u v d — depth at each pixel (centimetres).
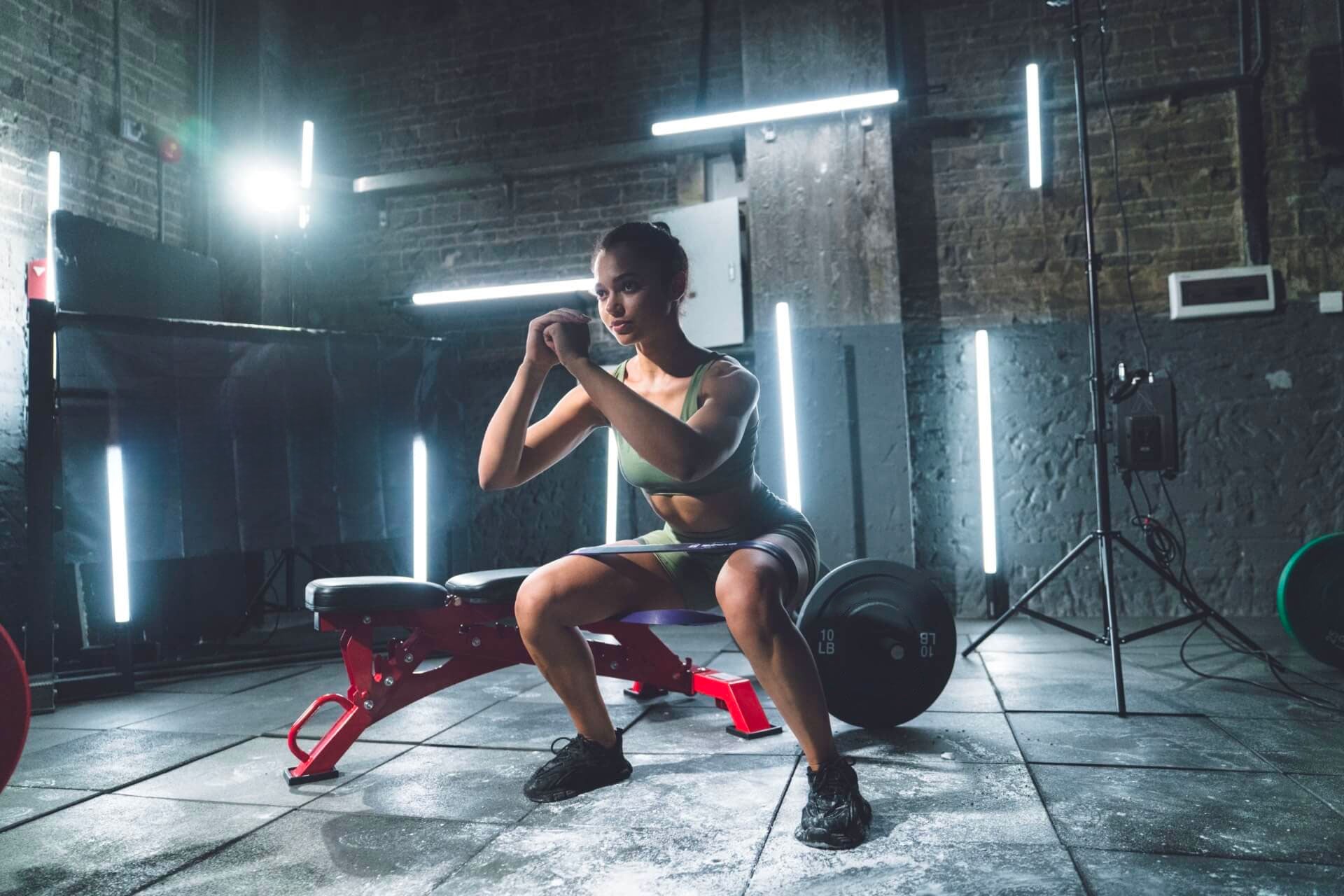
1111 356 437
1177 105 434
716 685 236
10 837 166
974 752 207
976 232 454
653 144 483
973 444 449
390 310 523
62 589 365
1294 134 421
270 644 413
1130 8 441
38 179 394
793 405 452
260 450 358
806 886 136
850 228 454
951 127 457
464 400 509
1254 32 425
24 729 151
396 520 388
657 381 180
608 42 501
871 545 444
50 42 402
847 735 224
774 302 459
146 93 458
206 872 148
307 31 545
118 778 205
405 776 200
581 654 180
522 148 510
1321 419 412
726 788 185
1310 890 130
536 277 504
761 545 167
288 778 198
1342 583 294
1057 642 363
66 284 379
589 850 153
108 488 323
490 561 500
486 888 138
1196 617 283
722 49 488
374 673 206
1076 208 444
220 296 487
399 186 517
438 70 525
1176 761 197
